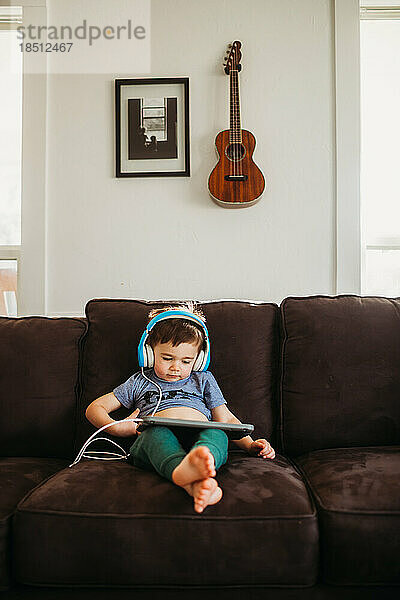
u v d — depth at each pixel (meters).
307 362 1.99
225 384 2.00
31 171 2.80
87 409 1.90
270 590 1.43
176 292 2.78
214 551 1.39
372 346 1.99
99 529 1.41
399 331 2.02
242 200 2.66
